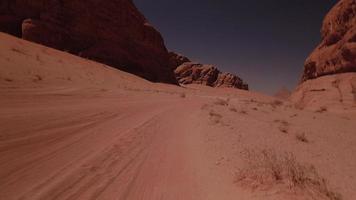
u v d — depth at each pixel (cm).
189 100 2316
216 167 535
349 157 833
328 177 581
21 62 1756
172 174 493
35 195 367
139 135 762
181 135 823
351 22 3098
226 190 420
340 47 3083
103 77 3073
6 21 3734
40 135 619
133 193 405
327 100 2655
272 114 1764
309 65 3772
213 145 712
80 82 1958
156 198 395
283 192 374
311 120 1658
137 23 5691
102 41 4794
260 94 10262
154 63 6122
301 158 709
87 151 573
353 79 2680
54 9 4138
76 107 1012
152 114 1183
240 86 11831
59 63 2584
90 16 4606
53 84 1454
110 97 1526
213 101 2439
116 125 851
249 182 432
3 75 1223
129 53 5372
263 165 505
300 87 3694
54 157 514
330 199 376
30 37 3725
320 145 948
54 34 4044
